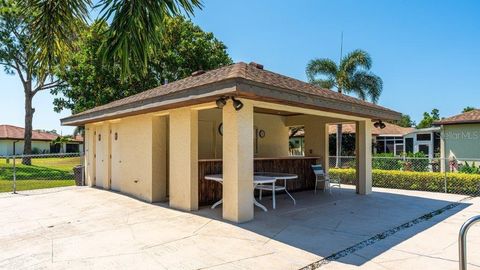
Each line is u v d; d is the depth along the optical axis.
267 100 6.58
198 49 19.72
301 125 12.52
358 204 8.33
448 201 8.85
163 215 6.91
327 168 11.74
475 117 15.43
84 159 12.85
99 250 4.67
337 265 4.14
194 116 7.41
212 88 5.74
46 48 4.36
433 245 4.96
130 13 3.22
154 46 3.49
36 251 4.64
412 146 23.58
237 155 6.21
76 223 6.30
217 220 6.41
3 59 21.20
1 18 19.81
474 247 4.84
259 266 4.07
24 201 8.92
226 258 4.35
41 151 40.31
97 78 17.45
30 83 23.62
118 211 7.38
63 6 4.29
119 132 10.48
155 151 8.68
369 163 10.28
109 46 3.32
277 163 10.48
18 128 39.88
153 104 7.39
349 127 23.44
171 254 4.50
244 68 6.97
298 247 4.82
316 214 7.05
